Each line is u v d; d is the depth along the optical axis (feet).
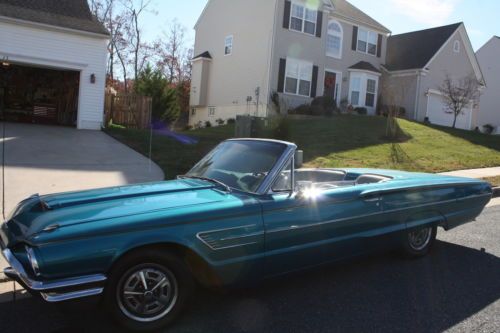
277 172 13.15
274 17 76.07
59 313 12.25
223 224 11.78
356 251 14.85
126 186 13.79
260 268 12.58
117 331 11.24
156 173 32.35
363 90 88.12
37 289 9.64
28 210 11.72
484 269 16.69
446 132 68.90
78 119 58.08
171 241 10.99
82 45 57.82
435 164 44.62
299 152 13.84
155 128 70.33
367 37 91.76
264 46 77.87
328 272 15.99
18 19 53.57
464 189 18.47
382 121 70.90
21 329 11.33
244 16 83.61
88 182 28.50
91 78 58.54
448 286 14.89
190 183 13.91
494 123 121.39
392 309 13.02
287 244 12.94
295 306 13.09
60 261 9.85
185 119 116.16
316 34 81.30
